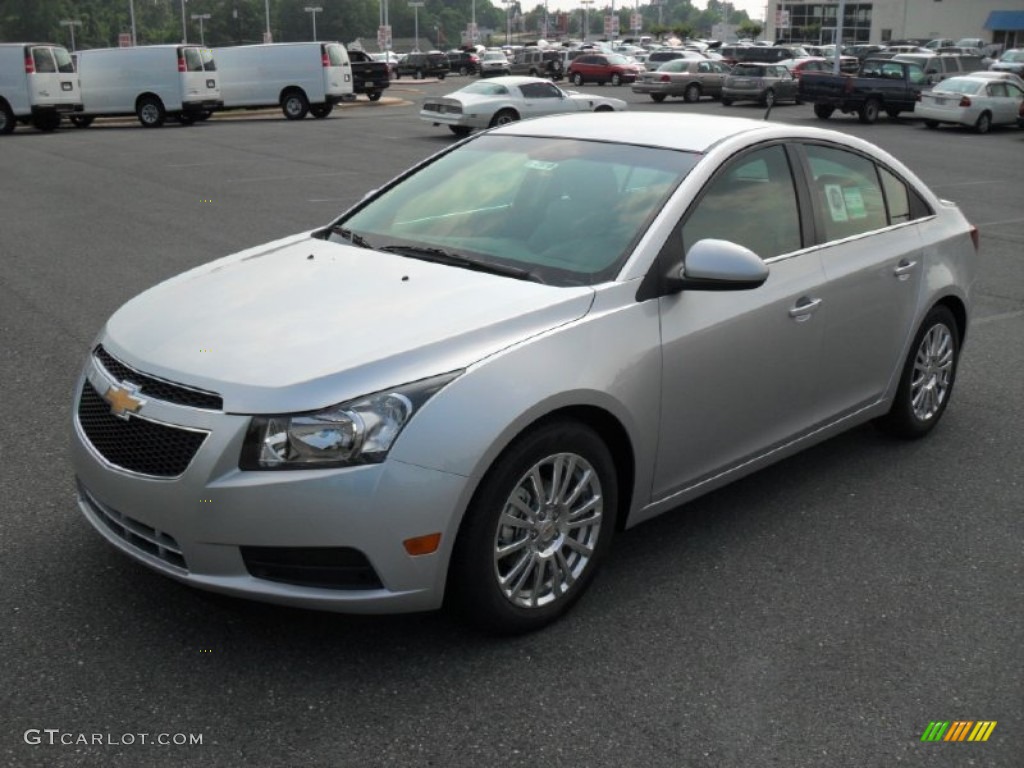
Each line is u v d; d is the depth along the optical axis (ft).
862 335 15.72
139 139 79.77
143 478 10.53
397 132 86.12
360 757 9.55
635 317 12.19
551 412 11.24
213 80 97.19
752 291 13.69
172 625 11.57
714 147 14.06
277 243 14.96
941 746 10.00
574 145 14.98
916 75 102.68
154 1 567.59
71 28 431.84
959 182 58.44
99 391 11.28
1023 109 94.58
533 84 82.12
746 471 14.37
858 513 15.14
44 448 16.75
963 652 11.62
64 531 13.73
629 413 12.02
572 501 11.73
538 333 11.35
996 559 13.85
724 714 10.37
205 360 10.78
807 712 10.44
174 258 33.01
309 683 10.62
